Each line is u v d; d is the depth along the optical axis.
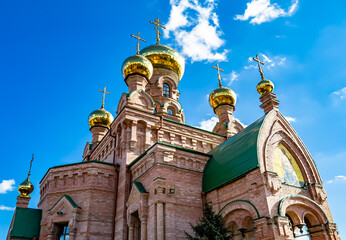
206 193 21.02
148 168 21.66
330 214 19.47
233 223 18.70
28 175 33.22
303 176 20.33
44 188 27.20
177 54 39.28
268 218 16.14
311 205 18.41
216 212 19.59
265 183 17.19
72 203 23.86
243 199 18.08
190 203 20.52
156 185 19.94
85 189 24.69
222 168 20.61
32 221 25.17
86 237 22.69
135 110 27.59
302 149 21.09
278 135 20.50
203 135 31.33
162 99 35.94
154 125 28.06
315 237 18.33
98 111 42.00
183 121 37.59
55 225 23.78
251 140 19.66
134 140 26.41
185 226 19.59
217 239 15.20
